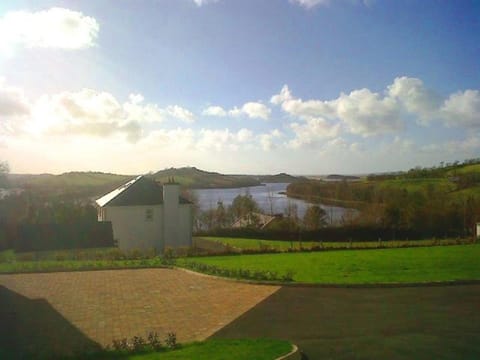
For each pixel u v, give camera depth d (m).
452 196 57.81
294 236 45.03
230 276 20.45
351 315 14.01
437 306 14.88
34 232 32.25
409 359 10.11
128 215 39.53
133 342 11.36
